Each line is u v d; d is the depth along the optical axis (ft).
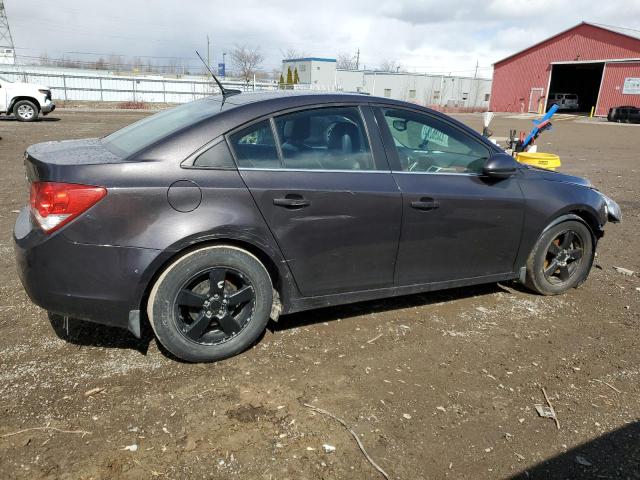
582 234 14.34
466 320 12.78
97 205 8.93
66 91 114.11
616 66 138.72
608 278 16.28
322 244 10.71
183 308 9.95
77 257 8.98
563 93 166.91
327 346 11.16
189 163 9.57
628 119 120.88
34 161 9.37
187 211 9.39
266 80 195.42
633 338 12.22
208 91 126.31
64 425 8.30
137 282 9.21
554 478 7.73
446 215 11.94
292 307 10.96
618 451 8.36
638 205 27.68
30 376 9.55
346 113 11.20
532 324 12.73
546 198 13.39
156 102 121.39
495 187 12.71
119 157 9.62
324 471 7.62
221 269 9.91
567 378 10.41
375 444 8.24
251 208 9.87
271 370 10.14
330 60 187.01
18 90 60.23
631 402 9.70
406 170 11.68
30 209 9.78
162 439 8.11
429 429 8.66
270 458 7.82
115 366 10.00
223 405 8.99
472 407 9.32
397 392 9.63
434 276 12.38
